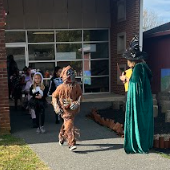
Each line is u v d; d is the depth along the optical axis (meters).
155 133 7.15
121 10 12.93
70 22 13.80
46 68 13.80
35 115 7.76
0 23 6.98
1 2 6.95
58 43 13.84
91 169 5.05
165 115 8.59
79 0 13.79
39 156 5.69
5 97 7.23
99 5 14.02
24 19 13.29
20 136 7.12
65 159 5.53
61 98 5.93
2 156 5.67
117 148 6.14
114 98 12.66
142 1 11.63
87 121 8.68
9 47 13.33
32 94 7.43
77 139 6.80
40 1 13.38
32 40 13.55
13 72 11.59
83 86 14.27
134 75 5.74
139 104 5.74
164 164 5.25
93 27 14.07
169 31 11.27
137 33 11.73
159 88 12.45
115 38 13.73
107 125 7.92
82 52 14.14
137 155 5.71
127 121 5.84
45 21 13.52
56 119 8.48
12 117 9.45
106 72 14.48
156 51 12.53
